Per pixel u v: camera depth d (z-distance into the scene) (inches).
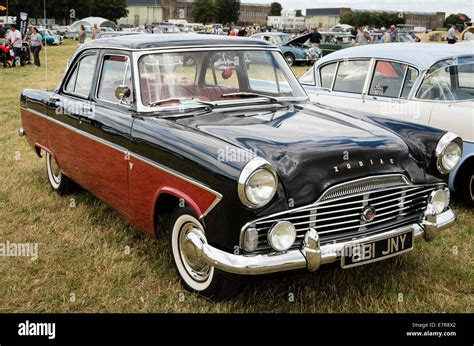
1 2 2721.5
